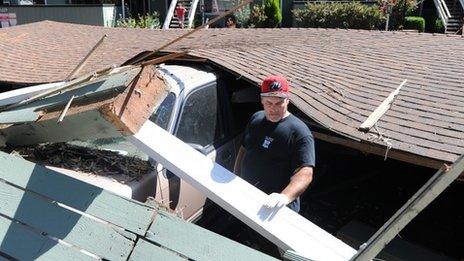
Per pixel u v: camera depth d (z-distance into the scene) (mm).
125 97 2400
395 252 4332
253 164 3291
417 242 4938
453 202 5848
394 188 6152
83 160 3312
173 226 2242
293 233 2328
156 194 3215
